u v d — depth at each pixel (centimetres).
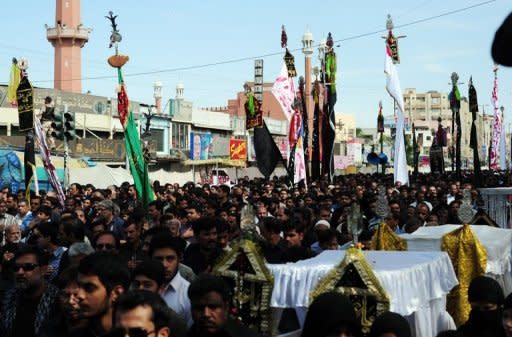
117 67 1484
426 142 11312
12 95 2941
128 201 1758
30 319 611
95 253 480
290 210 1184
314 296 514
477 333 528
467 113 10700
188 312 576
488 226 940
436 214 1326
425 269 591
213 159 4984
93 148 3756
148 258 589
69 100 4031
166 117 4750
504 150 4375
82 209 1414
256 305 544
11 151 2692
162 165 4609
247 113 2053
